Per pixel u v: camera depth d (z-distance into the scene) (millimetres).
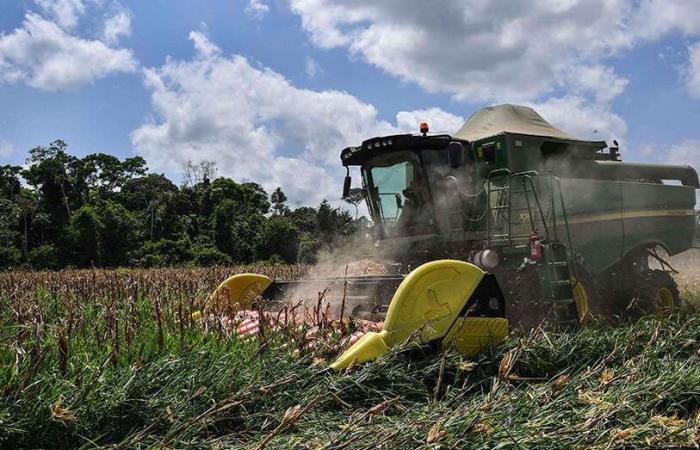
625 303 8148
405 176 8086
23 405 3354
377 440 3188
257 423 3729
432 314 4805
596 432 3367
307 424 3670
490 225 7492
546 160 8250
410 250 8109
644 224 8781
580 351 5344
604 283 8273
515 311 6547
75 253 45594
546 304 6332
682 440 3332
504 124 8352
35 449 3281
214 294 6410
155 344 4574
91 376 3736
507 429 3293
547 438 3250
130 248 46938
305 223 48312
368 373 4254
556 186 7754
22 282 10844
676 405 3996
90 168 67562
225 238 47750
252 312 6180
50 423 3354
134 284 7285
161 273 13391
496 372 4898
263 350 4395
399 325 4660
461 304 4953
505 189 7324
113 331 4930
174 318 5402
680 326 6059
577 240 7898
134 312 5742
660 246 9062
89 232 45531
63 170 58750
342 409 4074
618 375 4434
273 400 3967
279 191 74125
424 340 4719
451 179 7516
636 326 5938
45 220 51594
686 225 9539
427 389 4574
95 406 3523
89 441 3168
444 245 7750
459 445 3158
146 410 3629
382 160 8250
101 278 9500
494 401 3715
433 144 7684
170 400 3691
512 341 5207
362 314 6312
